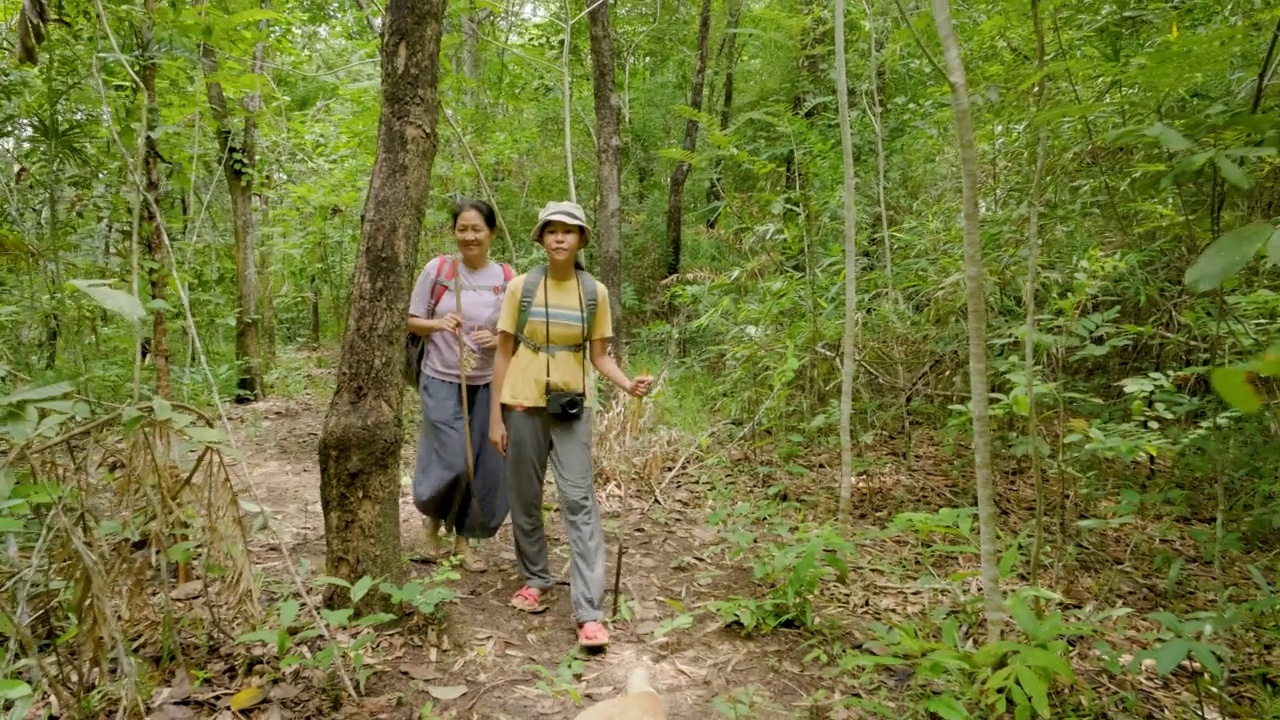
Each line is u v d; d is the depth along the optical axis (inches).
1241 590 132.0
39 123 128.0
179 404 90.2
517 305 122.8
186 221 174.4
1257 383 110.7
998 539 151.1
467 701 101.6
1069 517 155.9
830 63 273.0
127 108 142.0
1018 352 164.1
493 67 314.3
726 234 242.1
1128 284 153.9
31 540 107.0
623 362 250.8
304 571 121.2
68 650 97.3
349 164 299.1
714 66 401.7
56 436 82.7
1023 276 158.4
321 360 374.3
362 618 105.6
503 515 140.6
